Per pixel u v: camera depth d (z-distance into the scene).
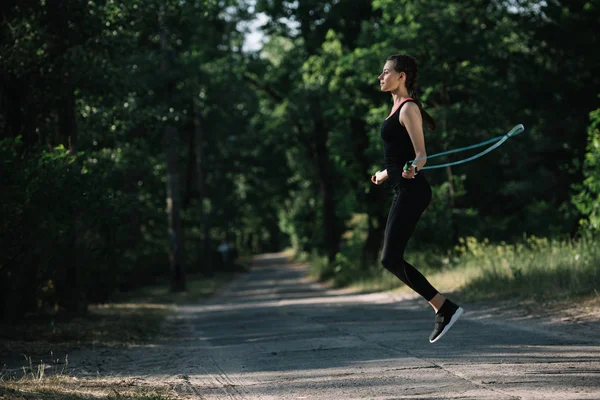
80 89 12.91
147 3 14.02
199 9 16.16
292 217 56.53
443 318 5.38
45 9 12.15
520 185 22.41
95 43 13.05
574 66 21.92
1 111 11.93
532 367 5.28
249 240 99.44
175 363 7.41
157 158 32.09
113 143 15.80
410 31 19.41
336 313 12.93
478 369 5.38
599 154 13.01
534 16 22.06
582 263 11.62
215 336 10.52
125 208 13.44
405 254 21.12
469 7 20.03
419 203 5.24
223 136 43.31
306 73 26.05
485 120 19.80
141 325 12.77
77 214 10.85
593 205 12.94
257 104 35.78
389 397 4.56
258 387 5.40
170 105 19.98
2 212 9.18
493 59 20.47
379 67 20.12
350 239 31.27
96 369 7.14
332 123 30.59
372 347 7.27
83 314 14.12
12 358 8.16
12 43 11.53
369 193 26.50
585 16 21.50
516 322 8.76
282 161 46.97
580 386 4.46
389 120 5.35
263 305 18.73
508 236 21.50
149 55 18.61
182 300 23.59
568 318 8.43
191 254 47.16
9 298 12.24
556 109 21.81
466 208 21.59
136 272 31.36
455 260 17.42
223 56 31.86
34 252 10.95
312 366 6.25
